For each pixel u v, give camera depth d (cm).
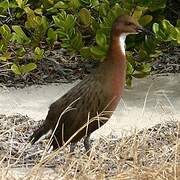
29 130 1177
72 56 1535
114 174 873
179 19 1480
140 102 1333
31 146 1064
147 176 825
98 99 997
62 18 1375
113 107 1011
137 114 1268
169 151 959
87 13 1388
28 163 1016
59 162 984
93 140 1134
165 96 1296
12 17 1542
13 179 832
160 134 1098
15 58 1471
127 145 951
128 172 834
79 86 1016
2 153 1027
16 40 1441
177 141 895
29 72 1473
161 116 1241
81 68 1514
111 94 1001
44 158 855
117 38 1035
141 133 1133
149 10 1413
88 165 840
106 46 1337
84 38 1502
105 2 1379
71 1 1409
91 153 866
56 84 1453
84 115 995
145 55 1369
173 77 1471
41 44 1511
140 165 870
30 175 821
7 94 1398
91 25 1397
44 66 1505
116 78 1006
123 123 1225
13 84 1448
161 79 1460
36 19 1427
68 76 1491
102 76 1006
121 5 1392
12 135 1073
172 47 1560
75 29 1446
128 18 1058
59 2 1413
